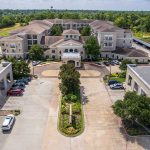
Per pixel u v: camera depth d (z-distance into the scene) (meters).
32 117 57.66
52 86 78.12
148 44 136.25
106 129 52.78
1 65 77.75
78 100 67.00
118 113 50.69
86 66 101.12
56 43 112.81
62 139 49.00
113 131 52.00
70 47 107.75
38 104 64.81
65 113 59.22
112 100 68.06
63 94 69.56
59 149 45.94
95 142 48.12
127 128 52.53
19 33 114.62
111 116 58.66
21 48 109.88
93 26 137.62
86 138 49.41
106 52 113.50
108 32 111.50
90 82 82.25
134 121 54.53
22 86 76.44
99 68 98.62
